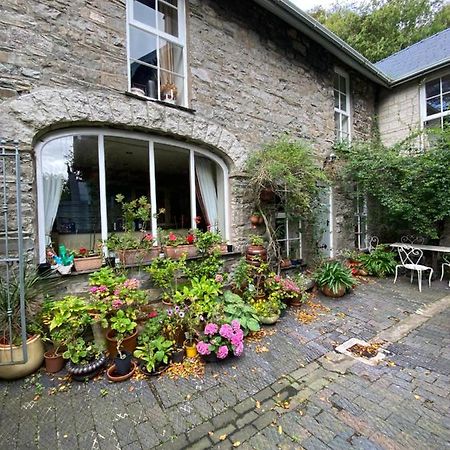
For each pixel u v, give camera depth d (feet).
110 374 7.80
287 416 6.46
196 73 12.67
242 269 13.08
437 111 21.42
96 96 9.89
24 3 8.76
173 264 10.65
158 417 6.44
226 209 14.38
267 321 11.14
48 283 8.95
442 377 7.81
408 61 25.66
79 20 9.71
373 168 19.10
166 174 12.69
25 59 8.73
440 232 19.40
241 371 8.21
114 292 8.74
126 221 10.94
